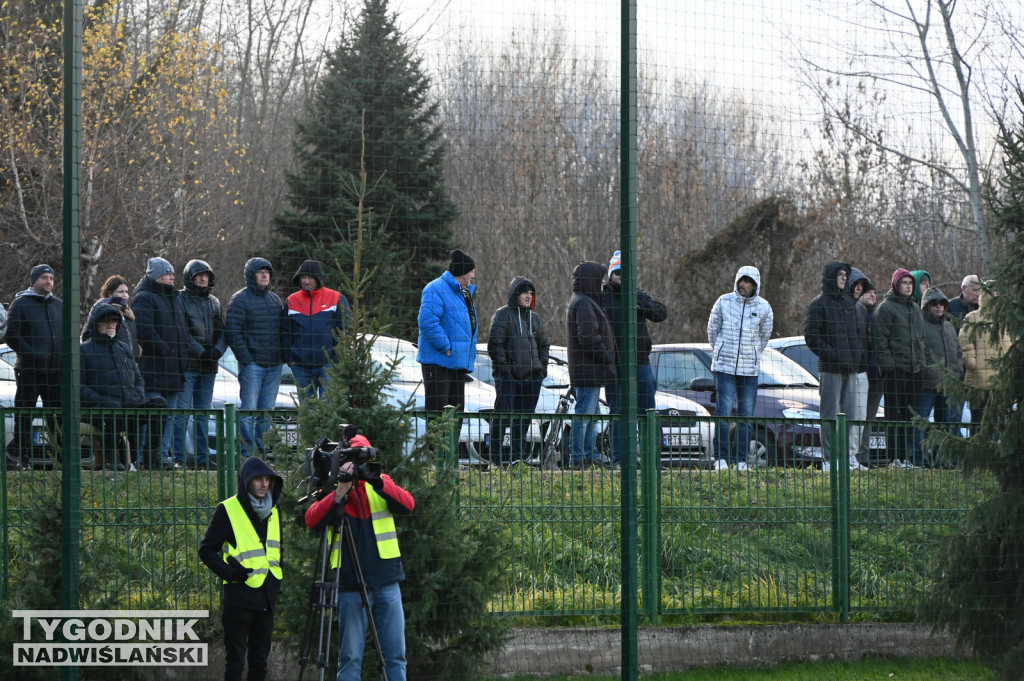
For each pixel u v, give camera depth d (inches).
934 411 920.9
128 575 645.9
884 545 764.6
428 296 824.9
